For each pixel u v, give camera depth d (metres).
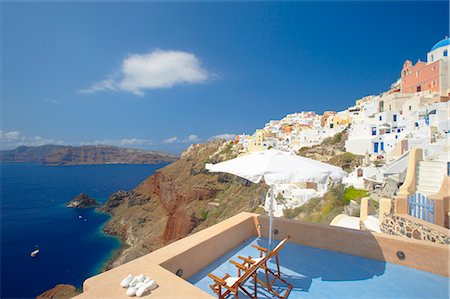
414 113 31.92
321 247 5.12
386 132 34.78
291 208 27.50
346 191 22.34
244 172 3.64
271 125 102.38
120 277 2.78
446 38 37.00
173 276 2.83
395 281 3.92
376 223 10.54
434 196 7.34
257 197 43.66
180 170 86.62
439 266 4.06
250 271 3.18
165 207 72.12
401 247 4.41
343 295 3.58
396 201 8.24
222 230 4.76
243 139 88.50
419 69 39.59
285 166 3.61
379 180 20.59
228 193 57.62
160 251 3.65
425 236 6.75
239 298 3.54
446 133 22.52
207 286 3.67
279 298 3.49
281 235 5.52
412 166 10.30
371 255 4.68
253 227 5.81
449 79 35.66
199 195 60.72
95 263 44.09
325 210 21.08
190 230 53.38
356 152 37.66
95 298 2.35
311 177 3.41
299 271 4.27
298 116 96.31
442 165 9.97
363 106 53.66
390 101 39.47
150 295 2.42
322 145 50.00
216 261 4.47
